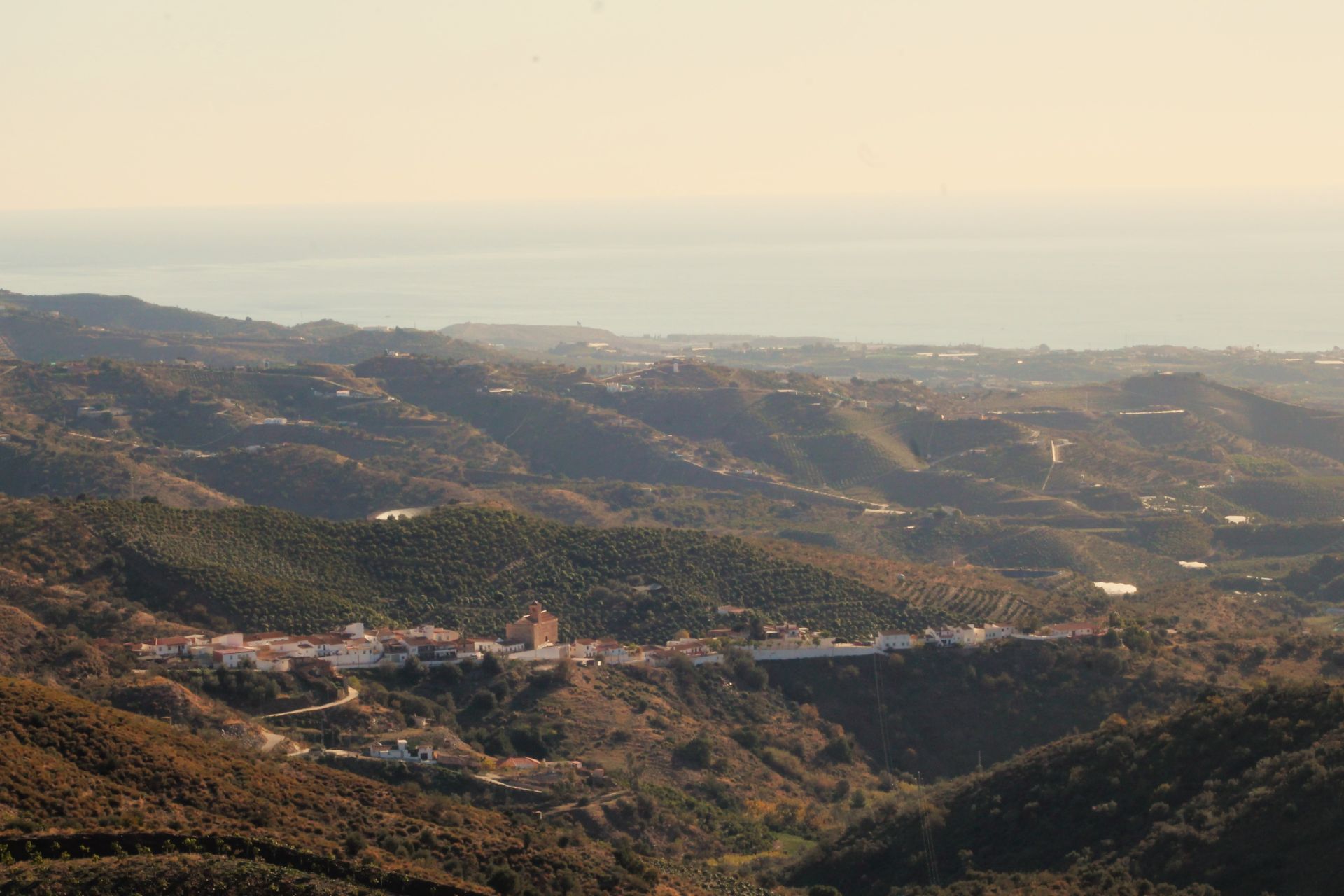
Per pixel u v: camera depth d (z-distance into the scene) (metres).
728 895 189.88
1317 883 171.00
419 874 162.12
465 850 176.88
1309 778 186.50
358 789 190.38
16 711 179.25
